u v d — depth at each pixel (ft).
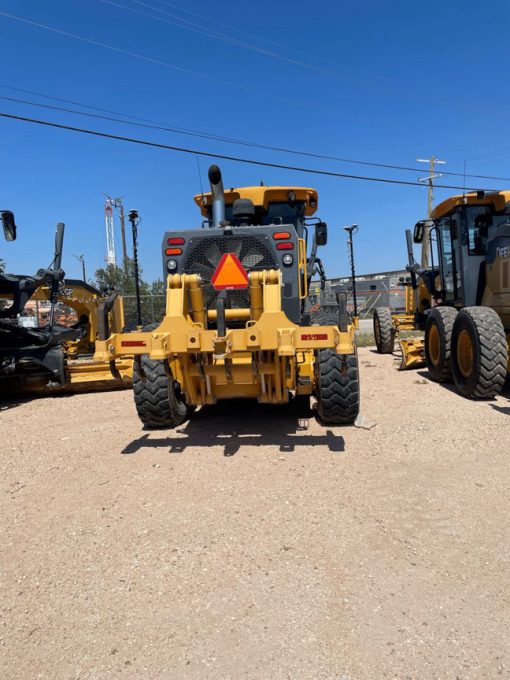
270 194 22.35
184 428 19.21
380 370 32.91
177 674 7.08
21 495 13.52
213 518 11.63
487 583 8.80
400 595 8.56
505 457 14.76
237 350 14.74
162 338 14.98
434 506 11.74
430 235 35.06
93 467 15.40
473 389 21.80
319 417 19.17
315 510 11.79
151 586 9.14
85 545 10.69
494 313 21.97
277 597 8.65
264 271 15.46
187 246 17.92
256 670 7.08
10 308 28.40
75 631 8.05
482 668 6.94
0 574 9.74
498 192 26.94
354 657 7.23
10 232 24.76
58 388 27.91
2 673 7.23
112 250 136.36
